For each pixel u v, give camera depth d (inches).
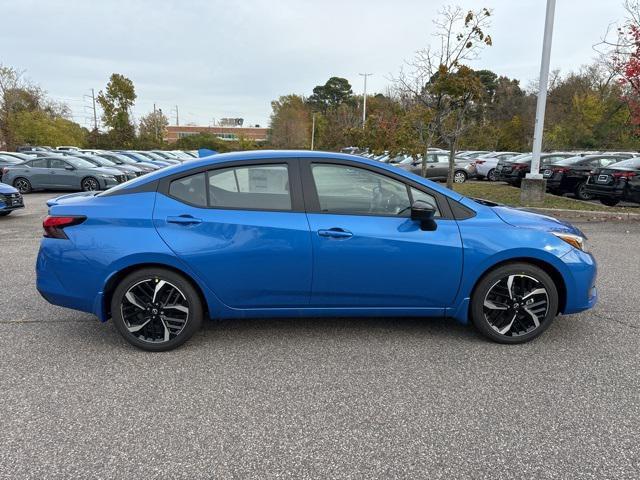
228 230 134.9
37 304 182.9
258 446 97.3
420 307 143.9
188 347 144.9
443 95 499.8
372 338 151.9
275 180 139.7
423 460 93.1
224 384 122.6
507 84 2268.7
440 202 142.4
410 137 539.8
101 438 99.5
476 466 91.4
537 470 90.4
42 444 97.3
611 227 366.3
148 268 137.3
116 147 1867.6
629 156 610.2
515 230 141.7
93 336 153.1
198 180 139.7
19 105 1722.4
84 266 134.8
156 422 105.5
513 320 145.0
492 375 127.6
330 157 142.3
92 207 137.9
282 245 135.3
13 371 128.9
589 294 146.9
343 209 139.5
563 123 1610.5
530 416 108.3
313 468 90.7
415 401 114.7
